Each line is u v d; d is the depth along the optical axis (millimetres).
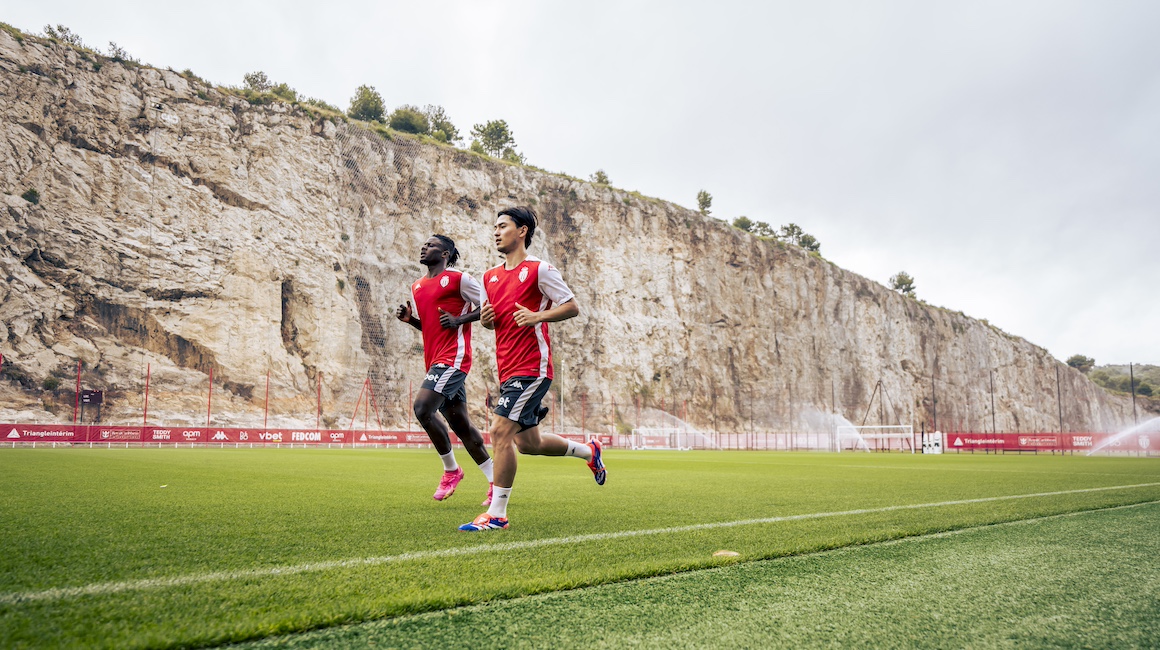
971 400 81000
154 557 3152
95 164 40375
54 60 40656
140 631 1961
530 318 4379
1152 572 2969
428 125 69250
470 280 5793
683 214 67312
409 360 48812
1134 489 8047
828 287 73000
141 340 39656
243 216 44281
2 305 36094
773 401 65250
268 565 2973
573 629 2055
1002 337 89312
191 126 44156
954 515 5109
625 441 51844
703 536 3930
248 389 41688
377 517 4824
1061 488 8258
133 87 42969
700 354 63469
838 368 70625
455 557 3203
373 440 37781
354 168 50906
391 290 49719
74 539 3664
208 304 41656
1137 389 114562
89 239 39188
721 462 19859
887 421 71938
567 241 60031
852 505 5953
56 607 2227
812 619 2191
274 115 48031
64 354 37188
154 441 31812
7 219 37062
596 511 5383
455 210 54625
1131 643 2002
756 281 68750
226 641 1905
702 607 2322
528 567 2947
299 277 45500
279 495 6555
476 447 5773
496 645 1898
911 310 79875
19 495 6188
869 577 2828
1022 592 2590
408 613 2229
